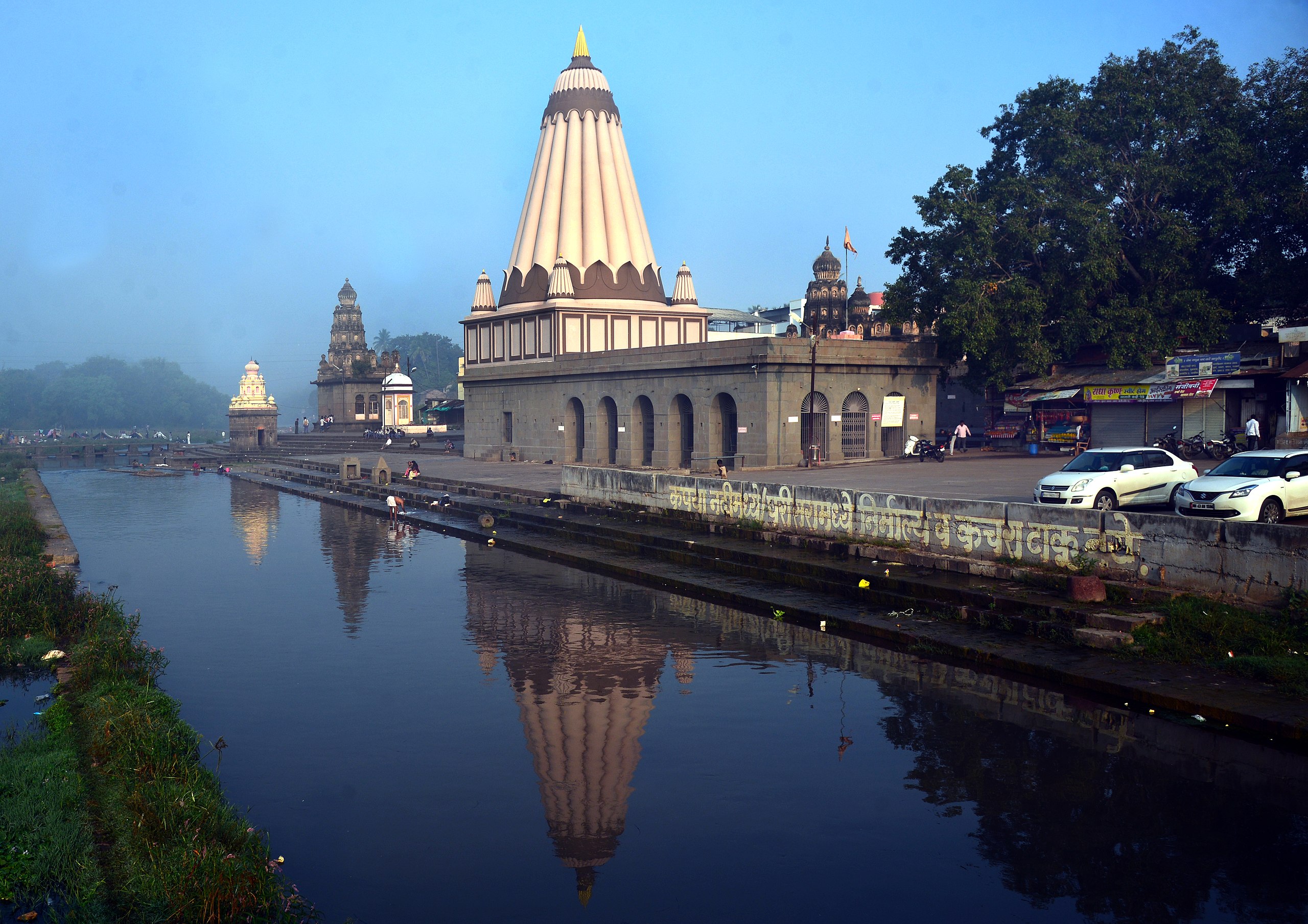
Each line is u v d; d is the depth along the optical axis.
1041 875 8.02
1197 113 40.09
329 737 11.66
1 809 8.63
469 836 8.96
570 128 51.97
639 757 10.87
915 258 44.31
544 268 51.59
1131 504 20.52
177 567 24.78
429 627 17.50
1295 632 12.18
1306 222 38.12
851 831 8.91
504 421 53.88
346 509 39.38
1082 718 11.56
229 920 7.11
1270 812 8.97
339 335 114.50
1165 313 39.75
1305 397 33.41
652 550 23.59
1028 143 43.62
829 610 16.92
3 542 25.45
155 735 10.56
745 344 36.56
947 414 53.62
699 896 7.80
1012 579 16.31
